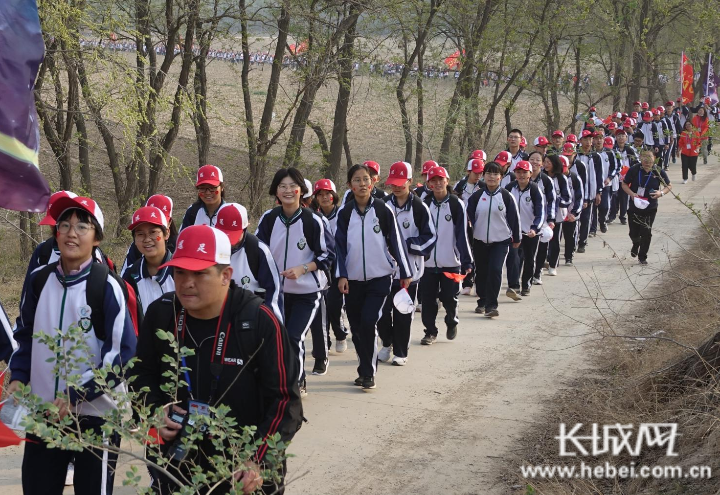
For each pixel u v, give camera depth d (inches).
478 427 291.0
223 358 158.9
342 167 1026.1
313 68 738.2
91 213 194.5
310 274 311.7
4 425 187.5
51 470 190.9
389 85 879.1
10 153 207.3
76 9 451.8
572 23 1021.2
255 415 162.7
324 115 902.4
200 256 155.9
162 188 853.2
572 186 578.9
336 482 249.9
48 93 560.1
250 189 759.1
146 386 159.8
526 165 496.1
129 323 195.5
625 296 481.7
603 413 281.6
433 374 352.2
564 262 611.2
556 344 392.2
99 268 196.5
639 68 1314.0
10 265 553.0
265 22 719.7
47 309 194.7
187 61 607.8
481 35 904.9
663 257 601.9
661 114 1133.7
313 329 352.2
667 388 280.8
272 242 311.6
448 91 1009.5
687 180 1013.2
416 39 861.8
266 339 160.1
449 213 392.2
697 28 1209.4
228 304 160.7
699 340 317.1
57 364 161.2
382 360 374.3
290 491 243.4
